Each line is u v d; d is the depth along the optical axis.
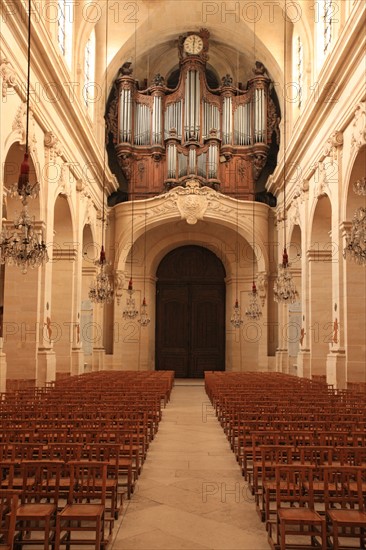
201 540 5.83
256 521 6.43
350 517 5.24
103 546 5.46
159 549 5.57
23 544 5.51
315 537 5.90
